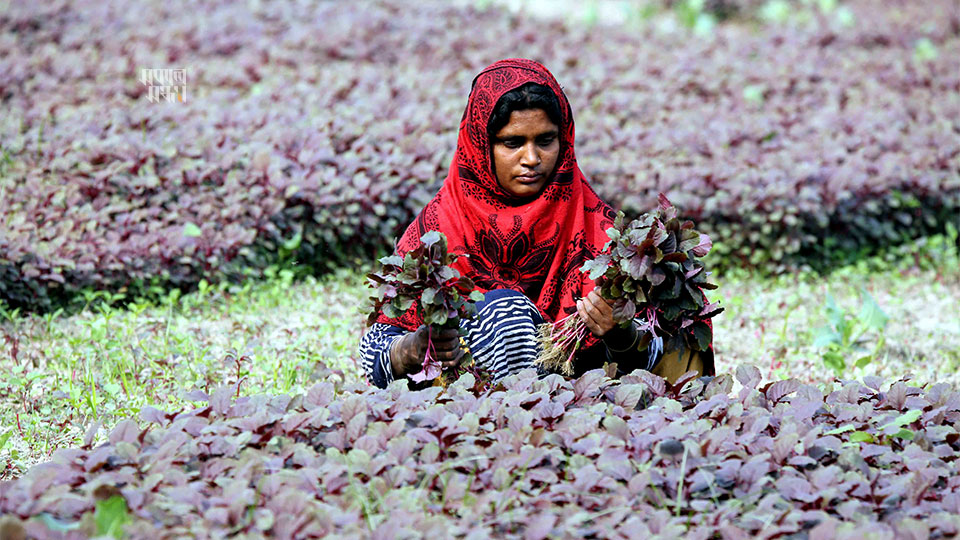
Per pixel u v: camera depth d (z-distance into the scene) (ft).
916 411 16.30
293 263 31.94
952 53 56.18
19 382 21.80
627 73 48.52
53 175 32.22
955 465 15.46
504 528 13.83
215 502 13.51
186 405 21.65
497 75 18.83
